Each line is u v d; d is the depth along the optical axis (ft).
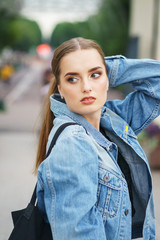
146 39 31.30
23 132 28.84
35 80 96.12
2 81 86.84
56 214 3.84
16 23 96.73
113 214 4.32
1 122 33.71
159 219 10.98
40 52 246.06
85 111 4.41
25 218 4.45
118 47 65.31
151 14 29.27
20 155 21.18
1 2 81.00
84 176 3.91
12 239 4.40
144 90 5.46
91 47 4.40
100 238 3.87
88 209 3.81
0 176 16.76
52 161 3.95
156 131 17.28
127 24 63.72
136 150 5.00
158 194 13.44
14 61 148.25
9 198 13.76
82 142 4.03
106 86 4.57
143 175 5.09
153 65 5.45
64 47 4.41
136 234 5.24
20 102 52.85
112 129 5.10
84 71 4.32
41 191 4.38
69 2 81.35
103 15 82.79
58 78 4.57
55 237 3.84
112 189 4.34
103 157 4.40
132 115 5.57
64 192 3.88
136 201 5.14
